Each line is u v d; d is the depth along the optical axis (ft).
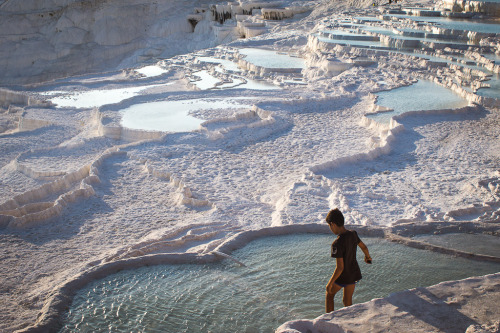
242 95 76.23
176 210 36.35
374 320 14.47
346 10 143.74
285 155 48.98
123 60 166.20
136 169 45.78
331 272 20.38
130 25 172.55
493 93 63.52
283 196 36.65
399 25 108.99
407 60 87.61
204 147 51.98
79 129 64.03
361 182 39.83
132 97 72.84
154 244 26.71
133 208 36.70
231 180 42.65
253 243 23.68
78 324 16.83
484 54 82.48
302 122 60.75
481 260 21.44
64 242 30.32
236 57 106.52
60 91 84.33
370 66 88.28
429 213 32.14
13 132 62.34
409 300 15.57
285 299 18.13
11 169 48.19
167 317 17.06
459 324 14.24
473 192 36.42
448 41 91.97
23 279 24.50
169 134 55.47
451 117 58.03
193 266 21.20
